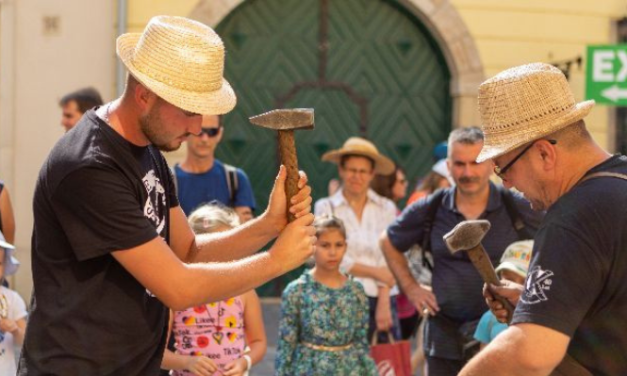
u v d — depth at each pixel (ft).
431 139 51.78
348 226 31.99
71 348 15.46
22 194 46.98
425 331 25.91
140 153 15.84
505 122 15.10
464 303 25.04
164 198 16.60
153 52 15.28
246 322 24.85
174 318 23.77
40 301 15.70
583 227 14.37
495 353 14.56
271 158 50.42
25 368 15.81
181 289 15.29
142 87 15.39
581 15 51.78
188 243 17.49
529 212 24.84
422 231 25.88
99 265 15.52
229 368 23.63
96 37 47.16
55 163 15.29
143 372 16.02
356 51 51.06
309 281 26.73
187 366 23.13
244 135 50.06
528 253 23.52
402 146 51.57
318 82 50.75
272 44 50.16
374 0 51.11
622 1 52.26
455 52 50.62
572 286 14.23
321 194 51.01
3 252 24.45
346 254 31.60
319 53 50.75
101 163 15.15
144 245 15.21
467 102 50.75
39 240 15.70
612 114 52.13
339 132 51.06
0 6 46.50
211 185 30.71
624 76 33.47
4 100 46.80
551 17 51.37
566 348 14.56
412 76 51.57
